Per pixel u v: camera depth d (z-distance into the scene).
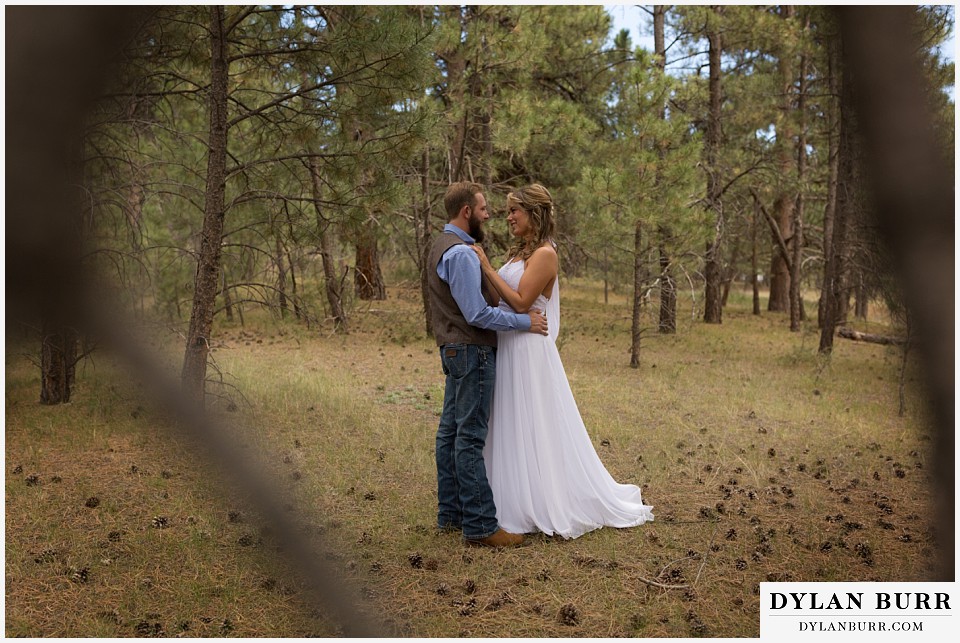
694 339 12.66
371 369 8.66
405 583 3.04
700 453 5.25
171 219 10.38
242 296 12.36
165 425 0.79
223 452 0.99
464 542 3.52
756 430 6.02
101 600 2.85
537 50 10.10
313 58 5.66
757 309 19.70
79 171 0.46
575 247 13.41
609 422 6.11
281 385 7.13
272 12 5.95
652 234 9.11
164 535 3.46
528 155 12.99
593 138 12.48
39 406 5.82
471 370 3.50
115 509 3.79
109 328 0.57
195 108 8.16
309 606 2.67
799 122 14.88
